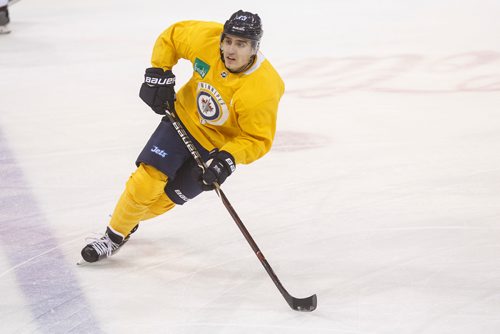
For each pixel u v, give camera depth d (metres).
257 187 17.58
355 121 22.73
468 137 21.27
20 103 24.30
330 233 15.23
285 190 17.42
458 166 19.02
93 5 43.53
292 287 13.05
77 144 20.50
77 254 14.10
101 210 16.19
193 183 12.84
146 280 13.16
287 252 14.40
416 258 14.10
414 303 12.46
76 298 12.48
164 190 13.08
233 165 11.72
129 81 27.33
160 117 23.11
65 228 15.26
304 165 19.03
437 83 27.19
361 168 18.88
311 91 26.06
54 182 17.73
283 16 40.03
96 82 27.09
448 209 16.36
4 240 14.64
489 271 13.57
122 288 12.85
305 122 22.64
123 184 17.70
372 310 12.24
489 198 16.95
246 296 12.69
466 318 11.98
